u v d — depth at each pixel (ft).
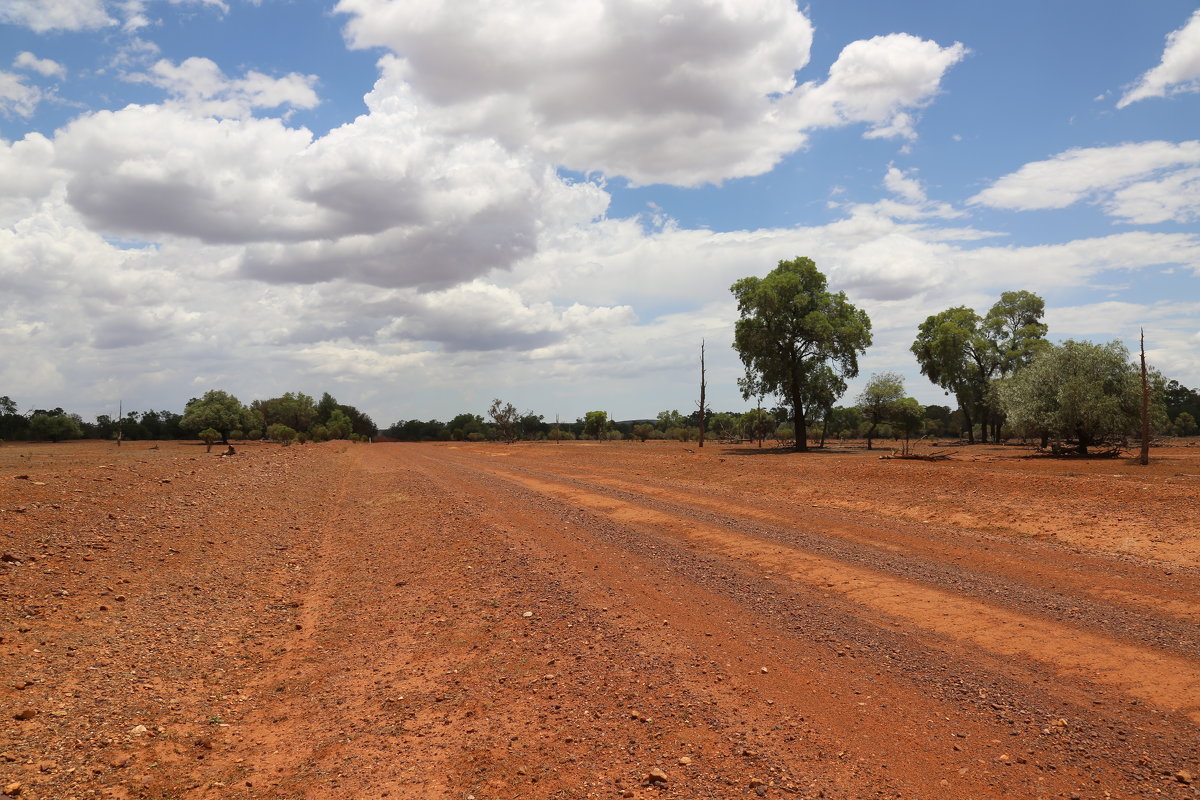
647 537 43.62
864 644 22.77
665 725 17.30
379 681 21.74
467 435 387.14
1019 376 117.29
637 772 15.12
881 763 15.08
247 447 206.69
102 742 16.83
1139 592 28.37
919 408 187.52
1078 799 13.37
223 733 18.16
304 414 364.99
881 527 46.34
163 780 15.47
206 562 36.45
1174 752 15.03
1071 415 102.42
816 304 177.58
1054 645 22.04
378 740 17.60
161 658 22.99
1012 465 86.02
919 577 31.58
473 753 16.53
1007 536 43.73
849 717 17.42
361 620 28.66
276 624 28.43
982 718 17.10
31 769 15.21
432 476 92.73
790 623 25.27
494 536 43.75
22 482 45.55
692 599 28.78
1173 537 38.06
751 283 179.01
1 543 31.68
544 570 34.37
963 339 208.74
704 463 100.83
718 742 16.30
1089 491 50.47
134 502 47.60
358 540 47.24
